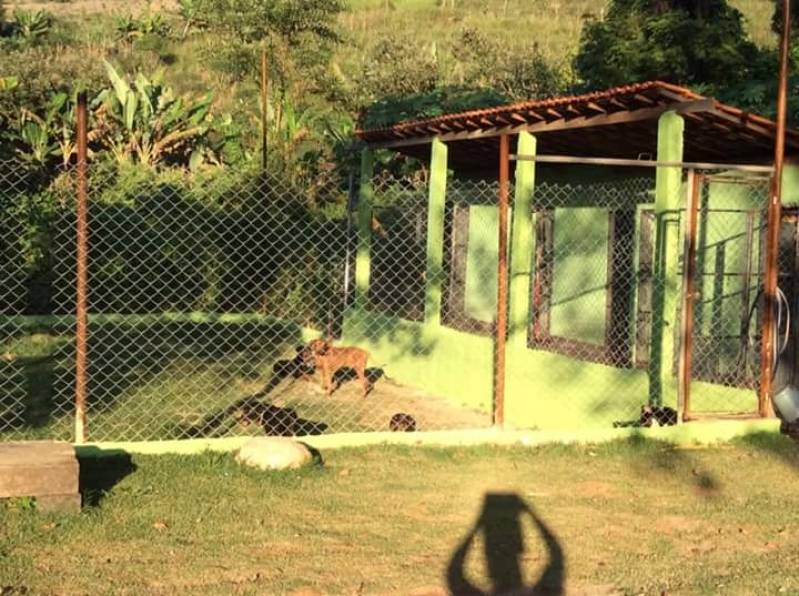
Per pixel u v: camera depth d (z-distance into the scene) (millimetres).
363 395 11633
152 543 5758
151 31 39500
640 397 9125
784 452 8258
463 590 5258
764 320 8820
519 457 7918
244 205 17219
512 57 28125
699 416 8648
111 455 7410
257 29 27406
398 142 13211
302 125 20891
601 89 18844
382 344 13453
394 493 6906
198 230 17281
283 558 5621
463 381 11508
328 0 27812
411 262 14727
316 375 12539
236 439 7789
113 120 21094
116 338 15531
